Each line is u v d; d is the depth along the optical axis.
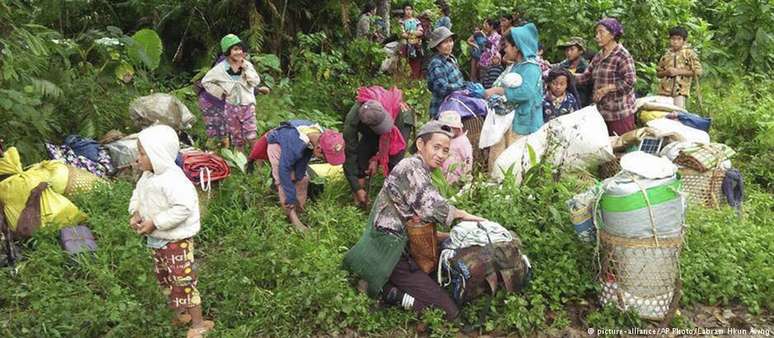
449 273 4.68
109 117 7.58
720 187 6.25
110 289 4.79
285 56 10.54
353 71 10.80
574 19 10.59
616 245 4.64
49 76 7.31
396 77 10.77
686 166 6.22
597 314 4.72
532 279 4.97
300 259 5.07
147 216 4.31
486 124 6.54
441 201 4.57
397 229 4.63
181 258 4.38
